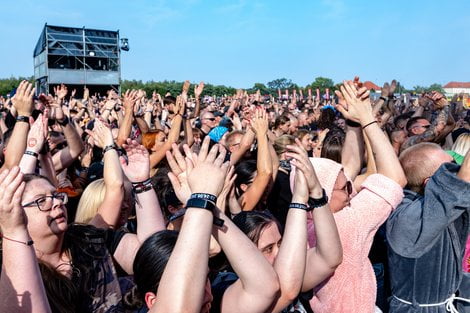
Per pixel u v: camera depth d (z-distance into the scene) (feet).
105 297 7.73
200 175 5.72
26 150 10.57
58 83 85.15
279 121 26.76
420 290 8.73
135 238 8.91
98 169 16.14
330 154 13.32
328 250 7.36
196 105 27.32
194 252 5.35
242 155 15.34
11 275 5.48
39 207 7.33
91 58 88.28
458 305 9.41
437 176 7.95
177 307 5.13
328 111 25.54
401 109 44.45
